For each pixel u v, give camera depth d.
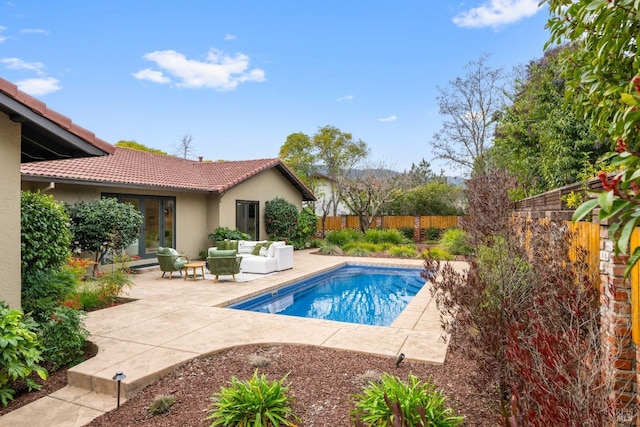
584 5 2.59
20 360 4.34
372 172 26.14
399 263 14.52
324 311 9.44
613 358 2.38
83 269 8.44
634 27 2.21
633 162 1.28
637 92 1.42
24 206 5.81
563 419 2.23
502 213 4.48
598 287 3.01
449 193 25.84
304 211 20.70
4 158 4.59
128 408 3.90
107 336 5.84
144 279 11.30
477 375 3.88
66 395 4.25
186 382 4.38
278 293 10.54
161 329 6.22
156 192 14.13
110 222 10.85
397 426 2.54
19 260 4.75
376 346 5.38
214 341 5.60
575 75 3.20
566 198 6.16
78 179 10.93
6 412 3.91
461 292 3.92
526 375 2.69
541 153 13.60
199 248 16.17
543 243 3.96
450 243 17.47
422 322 6.83
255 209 18.47
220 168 19.45
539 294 3.47
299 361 4.87
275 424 3.37
